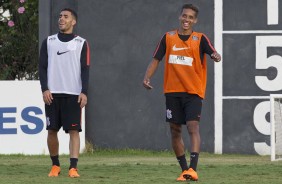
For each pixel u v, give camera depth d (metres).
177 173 30.69
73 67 29.05
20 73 53.41
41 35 47.25
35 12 53.59
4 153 44.34
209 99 46.62
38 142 44.56
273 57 46.41
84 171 31.45
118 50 47.25
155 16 47.12
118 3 47.25
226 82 46.50
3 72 53.22
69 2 47.44
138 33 47.16
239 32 46.53
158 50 28.19
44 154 44.44
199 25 46.78
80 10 47.34
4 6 54.47
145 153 46.47
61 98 28.98
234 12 46.59
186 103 27.72
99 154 46.09
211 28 46.72
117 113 47.16
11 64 53.81
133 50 47.22
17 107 44.41
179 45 27.77
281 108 42.62
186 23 27.73
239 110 46.47
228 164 35.91
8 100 44.38
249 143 46.44
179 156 28.27
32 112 44.53
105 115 47.12
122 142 47.16
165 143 46.94
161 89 46.94
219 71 46.50
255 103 46.50
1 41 53.84
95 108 47.19
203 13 46.75
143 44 47.12
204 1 46.72
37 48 53.22
